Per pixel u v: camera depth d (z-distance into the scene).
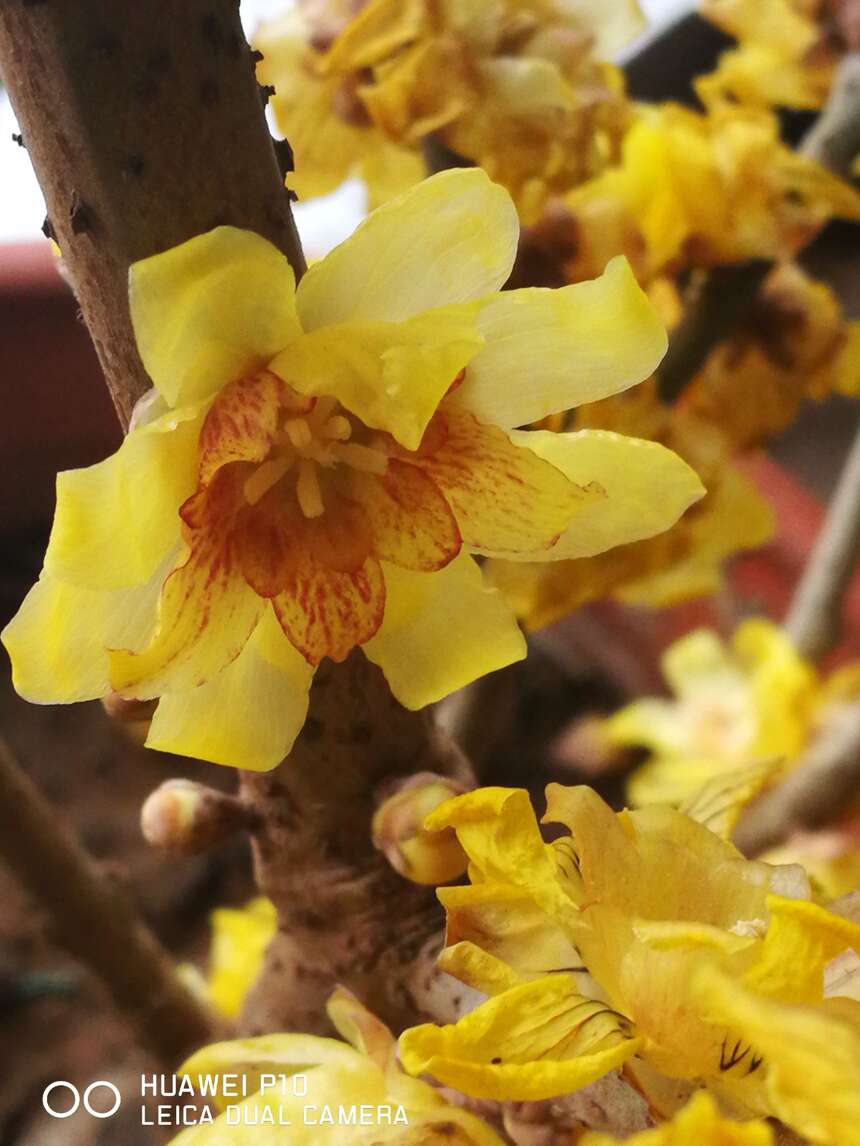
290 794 0.05
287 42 0.06
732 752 0.11
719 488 0.07
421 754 0.05
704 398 0.08
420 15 0.06
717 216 0.07
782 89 0.07
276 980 0.05
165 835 0.05
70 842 0.07
